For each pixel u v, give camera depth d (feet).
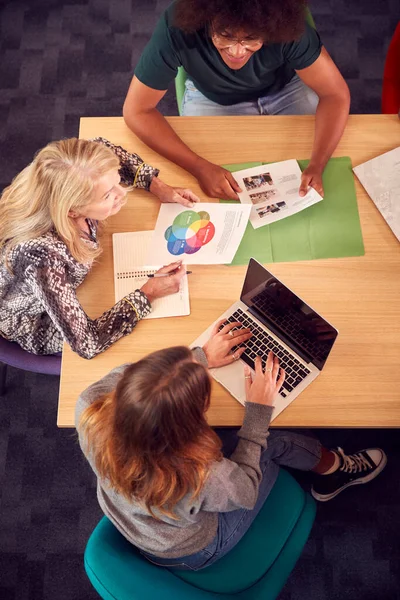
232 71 6.59
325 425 5.26
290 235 5.97
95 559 4.39
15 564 7.54
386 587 7.36
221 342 5.47
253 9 5.21
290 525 5.37
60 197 5.10
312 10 10.53
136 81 6.40
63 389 5.39
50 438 8.14
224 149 6.38
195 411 3.98
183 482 4.20
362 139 6.44
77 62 10.29
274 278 5.02
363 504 7.70
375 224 6.01
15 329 6.08
